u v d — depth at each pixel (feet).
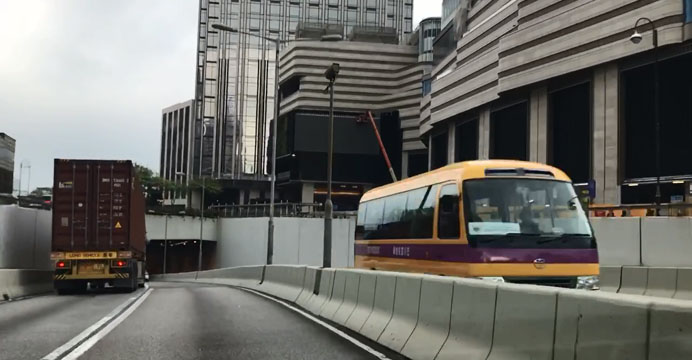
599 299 15.64
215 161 390.21
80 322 39.50
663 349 13.41
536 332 18.31
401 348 27.53
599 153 165.17
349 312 37.86
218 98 393.09
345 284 40.47
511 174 38.14
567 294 17.01
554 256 35.83
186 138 472.44
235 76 393.70
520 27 193.16
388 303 31.71
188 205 385.09
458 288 23.86
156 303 55.57
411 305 28.53
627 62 158.61
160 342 30.96
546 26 180.34
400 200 49.57
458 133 247.29
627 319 14.56
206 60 394.11
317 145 312.09
